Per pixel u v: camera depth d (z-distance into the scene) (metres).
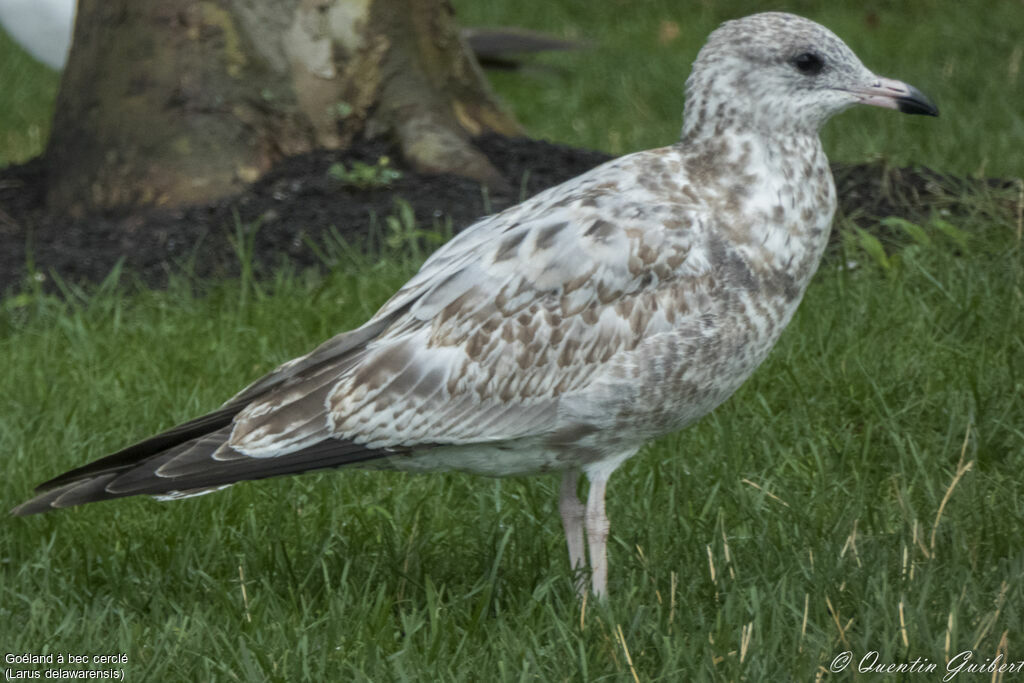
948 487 9.91
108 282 14.59
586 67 25.06
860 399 11.53
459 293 8.25
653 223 8.16
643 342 8.11
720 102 8.38
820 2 28.11
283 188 16.08
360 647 8.20
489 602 8.70
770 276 8.27
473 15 28.08
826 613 8.24
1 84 25.36
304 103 16.39
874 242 14.04
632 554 9.27
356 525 10.08
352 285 14.03
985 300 12.82
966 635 7.91
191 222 15.70
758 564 8.95
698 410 8.47
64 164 16.83
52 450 11.09
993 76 22.42
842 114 20.94
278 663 7.99
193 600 8.98
